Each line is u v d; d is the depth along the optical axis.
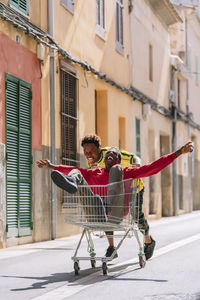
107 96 19.52
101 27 19.09
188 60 34.38
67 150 15.88
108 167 7.25
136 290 6.13
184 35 33.38
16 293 6.07
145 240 8.34
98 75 18.42
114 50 20.50
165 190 28.78
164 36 28.62
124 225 7.22
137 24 23.80
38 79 14.01
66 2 16.05
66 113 15.88
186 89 33.66
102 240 12.65
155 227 17.73
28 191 13.23
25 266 8.35
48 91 14.59
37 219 13.61
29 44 13.59
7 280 6.97
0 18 12.16
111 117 19.89
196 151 36.06
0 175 11.85
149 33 25.72
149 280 6.76
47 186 14.23
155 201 25.92
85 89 17.44
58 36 15.44
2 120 12.09
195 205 36.69
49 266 8.30
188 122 32.78
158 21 27.48
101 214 7.01
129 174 7.25
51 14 14.84
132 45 22.92
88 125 17.62
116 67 20.70
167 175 28.70
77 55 16.86
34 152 13.62
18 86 12.93
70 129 16.20
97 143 7.62
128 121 22.03
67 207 7.16
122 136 21.59
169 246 10.75
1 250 11.27
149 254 8.35
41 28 14.42
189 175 33.41
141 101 23.70
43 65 14.33
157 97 26.81
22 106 13.16
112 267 7.89
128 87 22.02
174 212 28.95
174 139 29.36
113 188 6.99
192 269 7.62
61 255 9.92
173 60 29.89
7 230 12.01
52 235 14.27
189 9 33.41
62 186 6.88
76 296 5.84
